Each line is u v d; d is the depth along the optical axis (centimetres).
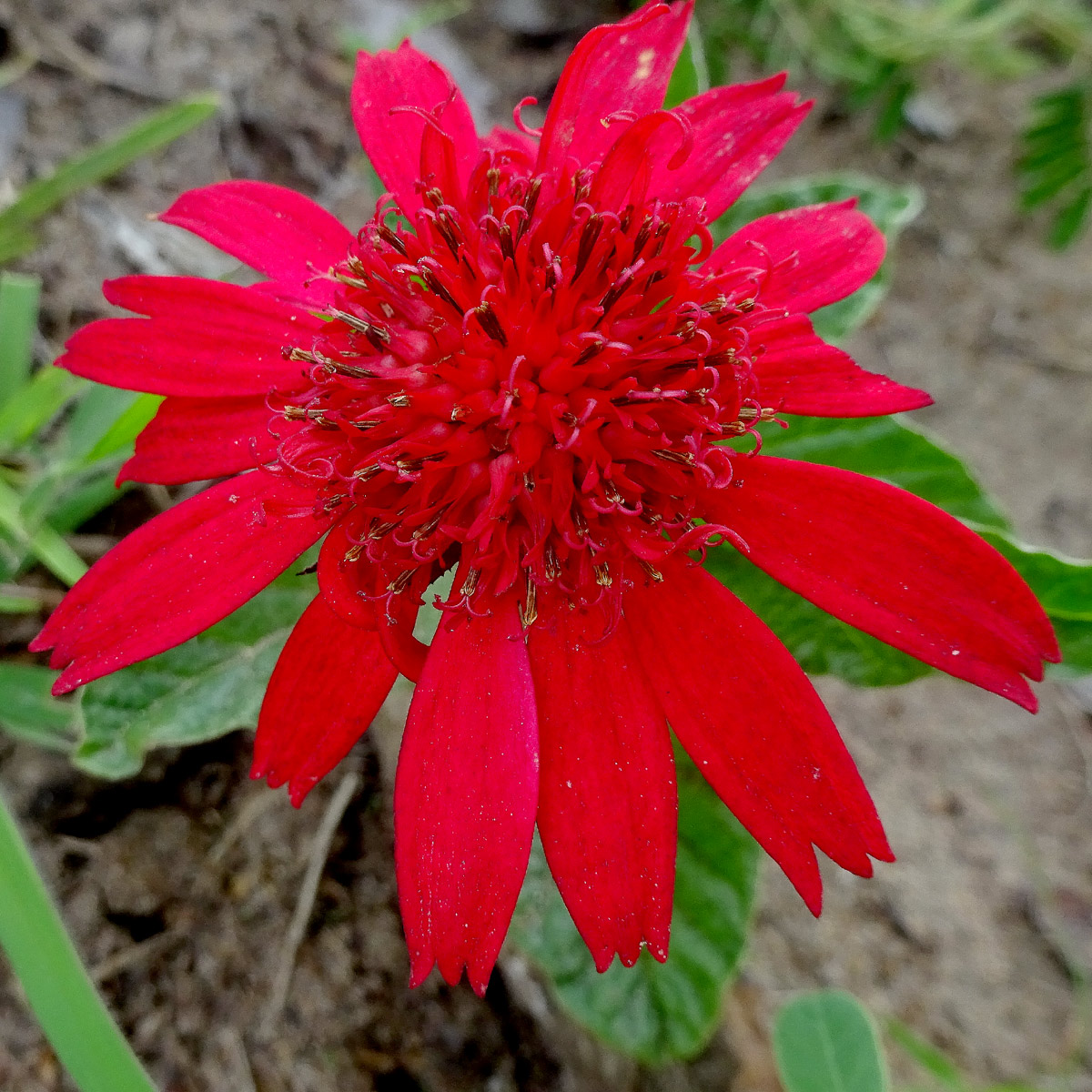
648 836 6
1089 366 18
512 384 6
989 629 6
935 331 18
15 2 13
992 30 16
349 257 7
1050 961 12
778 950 12
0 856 7
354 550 6
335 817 10
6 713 9
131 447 9
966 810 13
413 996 10
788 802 6
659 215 7
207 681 9
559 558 7
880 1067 9
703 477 6
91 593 6
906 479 10
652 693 7
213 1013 9
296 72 16
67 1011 6
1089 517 16
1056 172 16
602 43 8
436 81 8
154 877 9
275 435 7
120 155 11
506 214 7
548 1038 10
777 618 9
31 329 11
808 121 20
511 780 6
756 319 7
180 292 7
